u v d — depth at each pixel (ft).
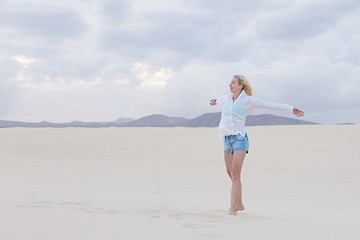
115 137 68.08
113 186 23.21
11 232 8.39
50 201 14.32
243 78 15.28
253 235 9.78
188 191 22.45
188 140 60.59
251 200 20.66
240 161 15.03
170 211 13.43
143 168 32.53
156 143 56.24
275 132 68.03
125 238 8.38
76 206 13.19
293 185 25.71
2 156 41.27
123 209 13.04
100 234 8.63
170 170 31.58
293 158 38.50
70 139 64.95
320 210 18.17
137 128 94.99
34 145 54.80
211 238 9.00
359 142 50.37
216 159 39.29
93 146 52.70
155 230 9.48
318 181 27.25
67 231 8.74
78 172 29.43
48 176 26.81
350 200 21.33
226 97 15.90
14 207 12.11
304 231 10.99
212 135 70.44
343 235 10.72
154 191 21.84
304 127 76.43
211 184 25.38
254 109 15.28
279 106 14.84
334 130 67.62
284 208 18.35
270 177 28.78
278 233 10.36
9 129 93.20
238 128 15.21
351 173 30.50
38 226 9.15
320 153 41.68
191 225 10.59
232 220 12.27
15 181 23.76
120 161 37.52
